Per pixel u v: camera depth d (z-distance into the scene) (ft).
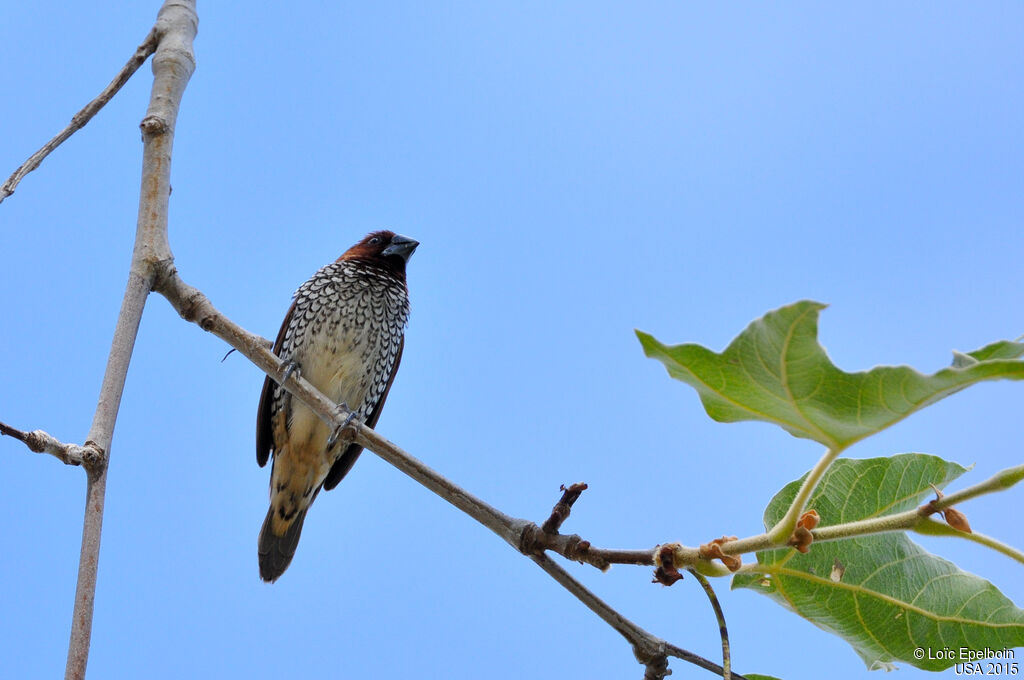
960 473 18.57
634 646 19.10
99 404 21.08
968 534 15.31
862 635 18.83
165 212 25.77
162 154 26.13
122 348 22.72
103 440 20.03
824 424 14.93
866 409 14.28
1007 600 18.26
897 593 18.66
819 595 18.97
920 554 18.83
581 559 18.48
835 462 18.83
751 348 14.16
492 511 19.93
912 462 18.67
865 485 18.69
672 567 17.30
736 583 19.42
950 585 18.58
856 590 18.79
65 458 19.19
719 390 15.02
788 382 14.39
